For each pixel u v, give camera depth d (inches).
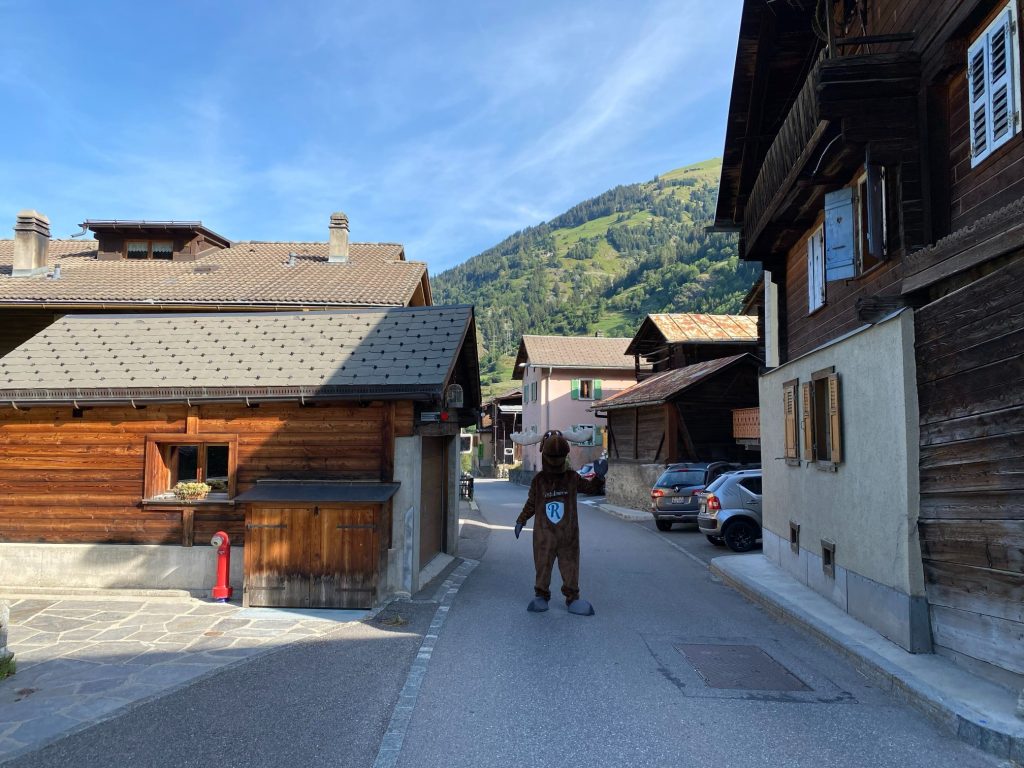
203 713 197.3
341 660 248.7
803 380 372.2
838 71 275.1
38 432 379.6
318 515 334.0
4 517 377.7
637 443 964.6
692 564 491.2
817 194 358.9
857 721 190.2
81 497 375.2
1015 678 193.3
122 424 376.2
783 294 466.3
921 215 265.6
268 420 367.2
